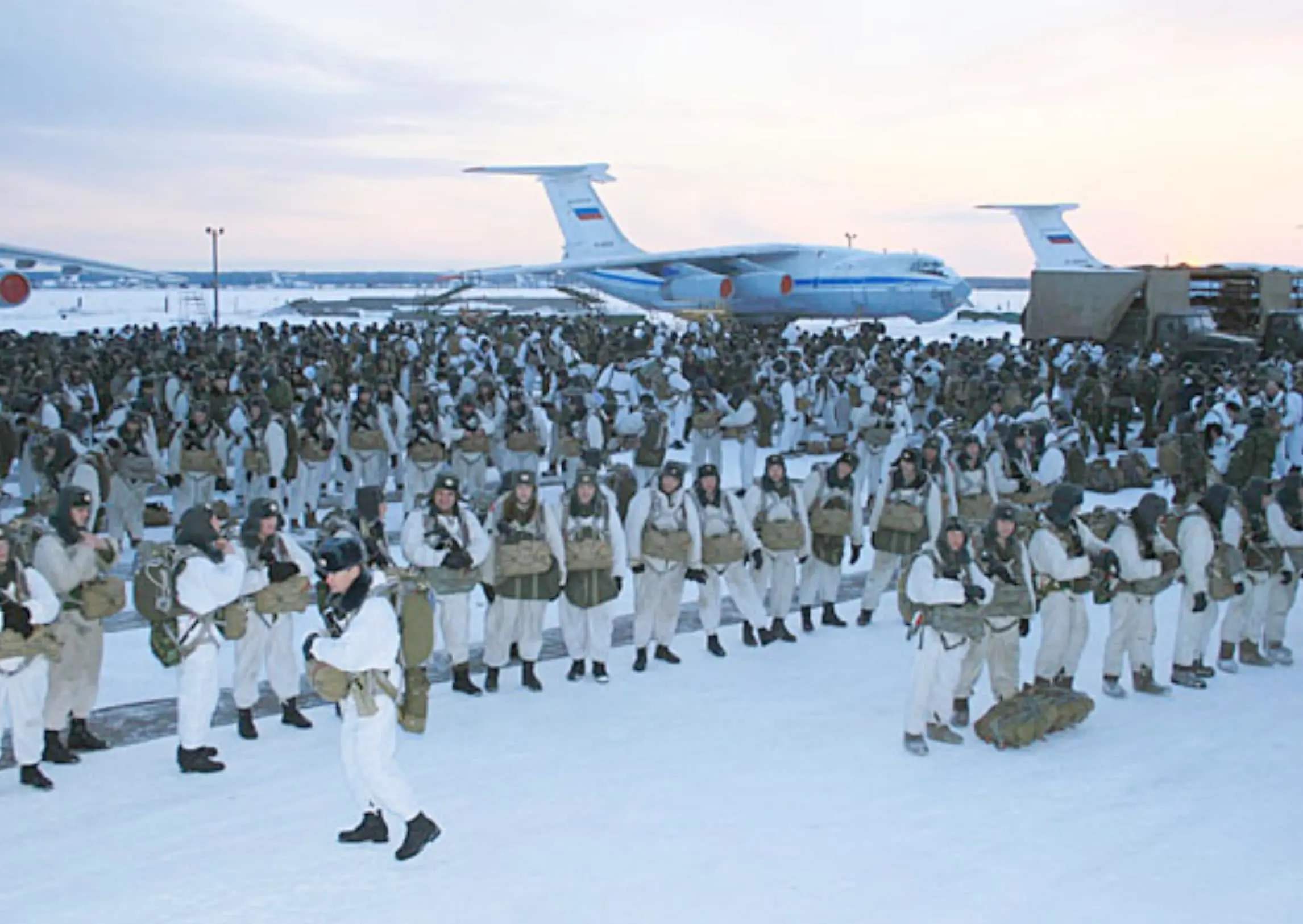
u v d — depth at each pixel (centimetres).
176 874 524
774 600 935
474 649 918
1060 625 764
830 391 2012
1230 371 2309
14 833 566
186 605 635
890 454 1520
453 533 777
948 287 4516
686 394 2002
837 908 496
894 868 537
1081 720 744
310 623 960
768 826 584
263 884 514
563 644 938
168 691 801
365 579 519
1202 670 861
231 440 1376
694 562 841
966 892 514
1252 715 781
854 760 683
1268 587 888
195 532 639
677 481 838
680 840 566
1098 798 631
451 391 1834
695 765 671
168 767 660
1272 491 877
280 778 645
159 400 1802
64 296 16250
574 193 5475
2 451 1372
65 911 487
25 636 603
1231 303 3425
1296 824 602
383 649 516
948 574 684
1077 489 768
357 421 1334
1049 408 1588
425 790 627
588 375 2069
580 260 5075
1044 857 553
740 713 766
